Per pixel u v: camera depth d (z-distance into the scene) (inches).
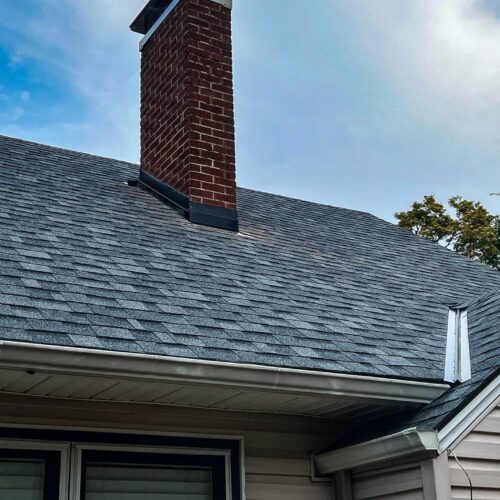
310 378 200.2
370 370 212.1
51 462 192.1
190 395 201.0
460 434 197.8
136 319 199.3
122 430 202.1
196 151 323.0
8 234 235.0
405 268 355.3
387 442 200.4
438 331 269.9
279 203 416.2
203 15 346.6
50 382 182.9
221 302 231.1
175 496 206.8
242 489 212.5
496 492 198.5
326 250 343.6
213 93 337.4
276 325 226.1
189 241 287.3
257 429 221.1
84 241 250.4
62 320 184.7
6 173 304.0
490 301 291.1
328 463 220.8
